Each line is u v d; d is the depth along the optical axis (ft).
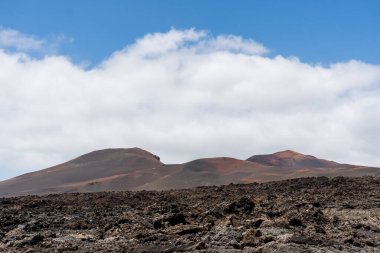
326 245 59.93
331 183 129.80
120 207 99.66
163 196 116.37
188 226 68.74
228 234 64.44
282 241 60.13
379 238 66.69
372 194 108.68
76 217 86.28
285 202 94.94
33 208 98.78
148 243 61.36
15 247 60.59
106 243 62.28
